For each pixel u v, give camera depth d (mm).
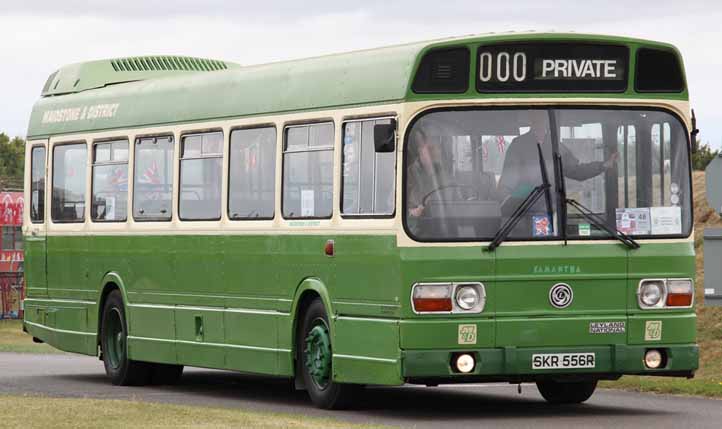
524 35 17859
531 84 17938
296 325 19875
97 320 25031
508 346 17625
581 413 18719
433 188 17672
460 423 17328
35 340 27156
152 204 23500
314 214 19422
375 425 16031
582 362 17844
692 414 18516
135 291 23906
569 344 17812
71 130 25969
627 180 18141
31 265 27203
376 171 18156
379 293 18000
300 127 19812
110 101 24906
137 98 24109
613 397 21328
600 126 18109
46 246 26656
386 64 18188
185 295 22516
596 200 18000
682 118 18406
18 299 63500
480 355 17547
